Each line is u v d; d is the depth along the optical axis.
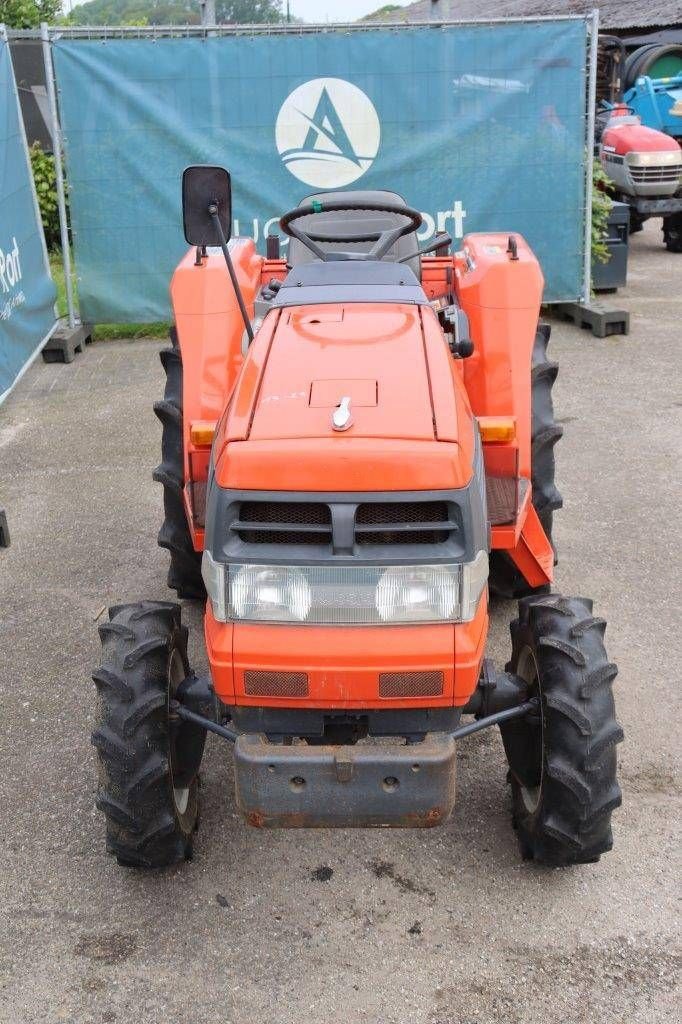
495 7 21.97
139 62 8.16
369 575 2.54
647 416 6.94
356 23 8.15
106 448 6.68
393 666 2.55
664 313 9.55
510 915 2.97
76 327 8.94
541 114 8.45
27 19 17.08
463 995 2.70
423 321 3.27
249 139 8.40
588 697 2.83
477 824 3.34
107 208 8.55
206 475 3.58
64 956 2.87
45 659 4.32
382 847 3.26
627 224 9.80
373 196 4.53
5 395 7.29
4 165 7.70
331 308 3.38
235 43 8.15
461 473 2.53
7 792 3.53
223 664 2.59
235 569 2.56
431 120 8.41
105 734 2.85
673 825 3.29
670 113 12.90
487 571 2.72
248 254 4.80
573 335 8.93
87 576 5.04
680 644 4.28
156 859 3.02
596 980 2.73
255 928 2.95
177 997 2.73
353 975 2.78
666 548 5.11
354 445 2.52
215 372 3.80
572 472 6.06
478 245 4.45
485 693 3.02
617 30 17.62
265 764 2.59
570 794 2.81
